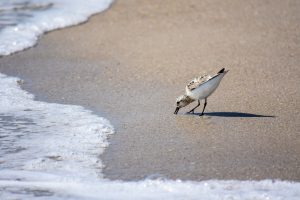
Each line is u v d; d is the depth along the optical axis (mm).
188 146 11484
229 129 12375
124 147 11508
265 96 14445
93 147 11539
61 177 10195
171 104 14078
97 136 12094
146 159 10906
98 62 17906
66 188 9773
